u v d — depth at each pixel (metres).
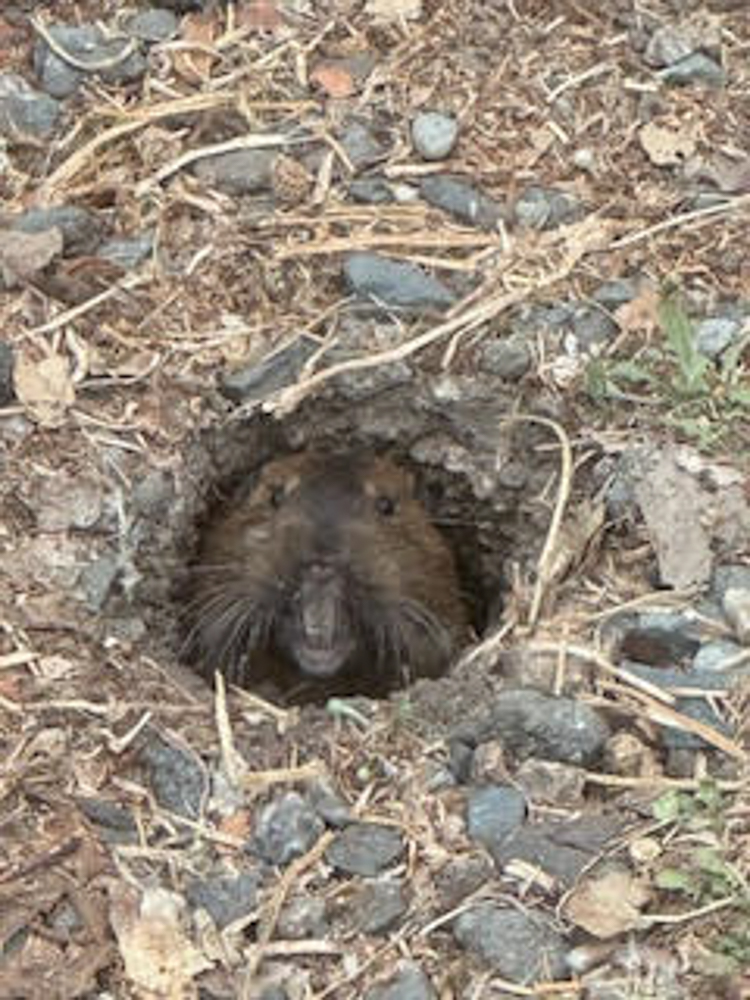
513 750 0.59
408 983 0.55
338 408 0.66
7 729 0.59
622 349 0.65
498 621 0.63
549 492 0.64
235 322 0.66
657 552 0.62
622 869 0.57
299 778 0.58
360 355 0.65
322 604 0.65
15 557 0.62
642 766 0.58
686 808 0.58
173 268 0.66
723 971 0.55
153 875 0.57
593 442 0.64
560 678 0.60
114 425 0.64
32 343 0.65
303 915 0.56
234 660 0.67
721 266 0.67
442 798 0.58
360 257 0.66
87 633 0.60
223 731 0.59
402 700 0.59
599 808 0.58
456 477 0.66
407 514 0.67
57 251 0.66
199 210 0.67
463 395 0.65
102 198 0.67
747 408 0.64
